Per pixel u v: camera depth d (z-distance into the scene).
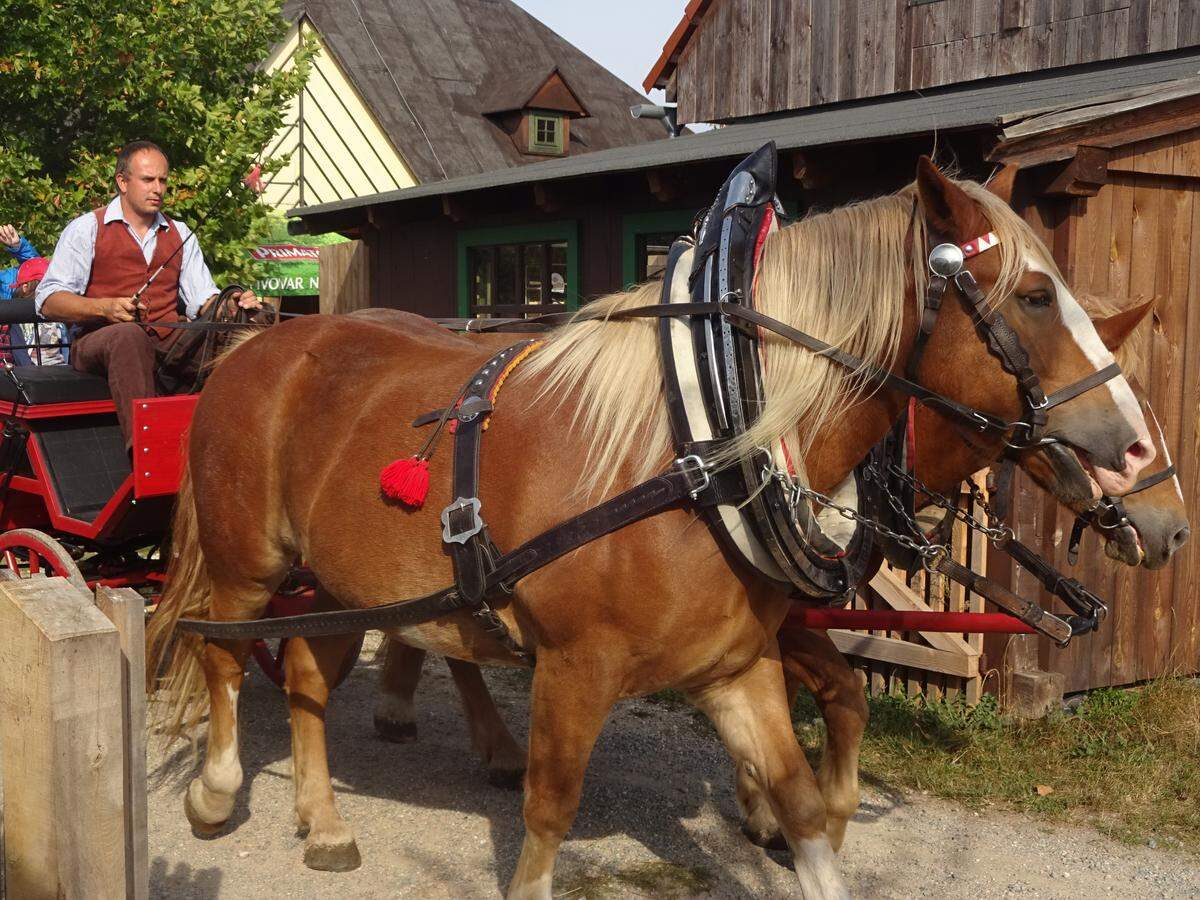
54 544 4.24
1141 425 2.57
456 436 2.99
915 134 5.35
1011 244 2.57
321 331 3.72
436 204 9.52
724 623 2.71
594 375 2.87
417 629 3.20
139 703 1.80
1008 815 4.29
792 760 2.81
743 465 2.59
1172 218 5.46
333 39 21.19
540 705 2.84
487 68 23.80
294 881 3.57
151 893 3.47
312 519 3.37
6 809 1.80
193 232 5.27
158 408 4.19
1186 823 4.22
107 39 9.46
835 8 10.29
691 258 2.86
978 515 5.22
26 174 9.89
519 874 2.92
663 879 3.62
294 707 3.77
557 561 2.74
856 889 3.65
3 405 4.61
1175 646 5.74
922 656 5.33
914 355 2.65
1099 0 8.40
